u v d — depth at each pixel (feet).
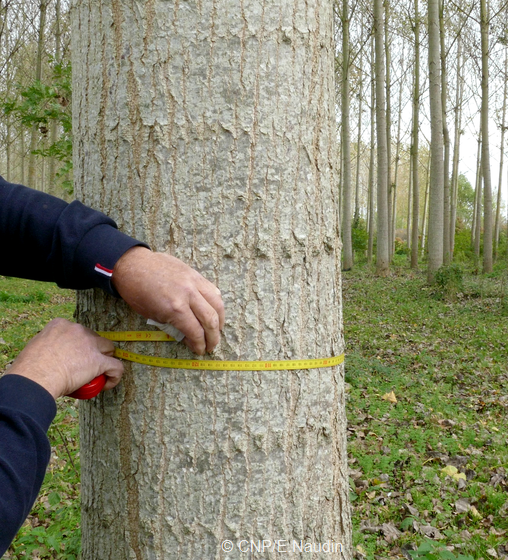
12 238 3.08
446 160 62.90
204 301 3.13
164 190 3.66
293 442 3.91
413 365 22.61
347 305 39.99
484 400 17.88
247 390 3.74
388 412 16.17
